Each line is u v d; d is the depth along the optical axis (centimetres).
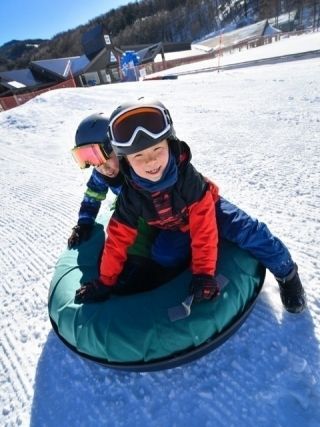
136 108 134
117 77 3894
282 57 1470
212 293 156
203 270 160
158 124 135
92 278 194
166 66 3581
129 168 158
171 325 154
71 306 176
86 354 168
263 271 188
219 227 182
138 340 155
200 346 157
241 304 167
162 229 202
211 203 167
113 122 138
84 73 3791
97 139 206
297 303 182
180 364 164
